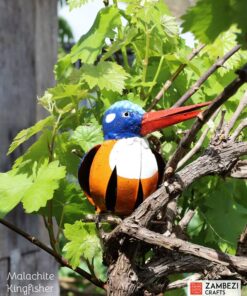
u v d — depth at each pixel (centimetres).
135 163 127
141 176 127
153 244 121
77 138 154
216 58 169
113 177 127
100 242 139
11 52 189
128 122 131
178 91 168
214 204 166
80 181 134
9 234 187
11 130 188
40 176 145
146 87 167
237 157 125
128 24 166
